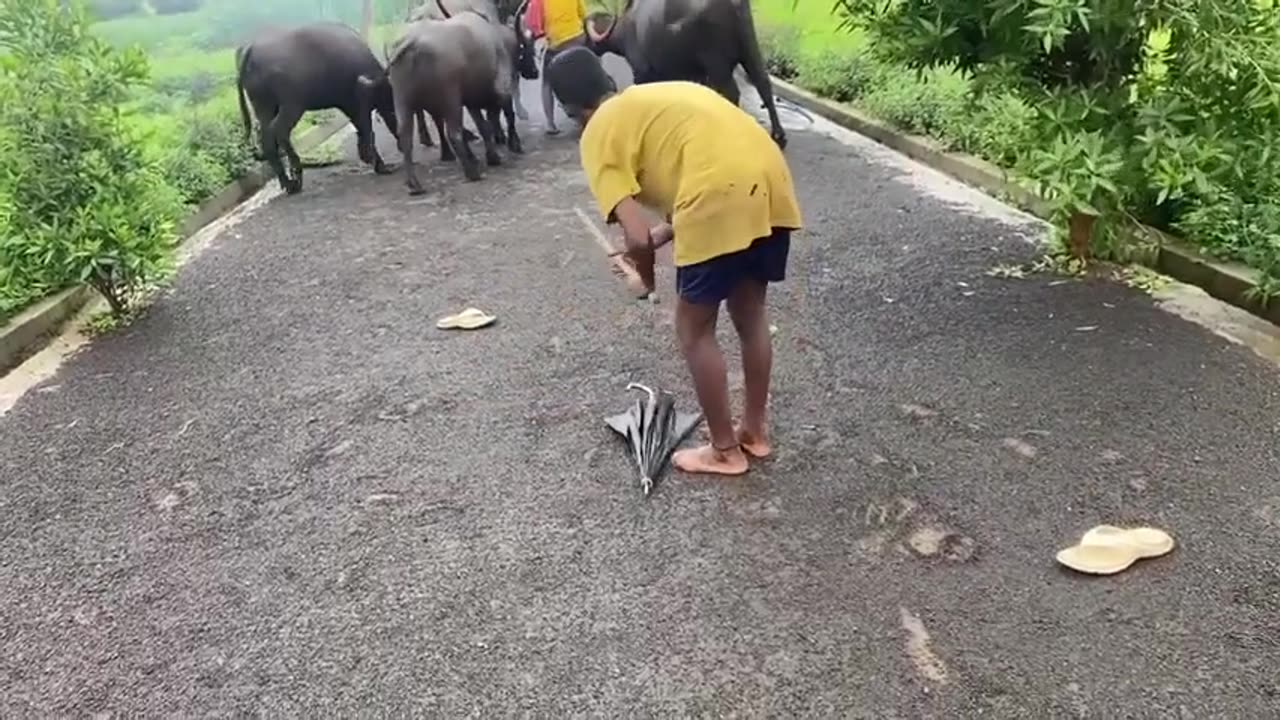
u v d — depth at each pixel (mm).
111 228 5168
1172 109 4438
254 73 7500
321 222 6945
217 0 10602
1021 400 3920
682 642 2811
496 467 3721
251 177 7977
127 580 3232
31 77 5109
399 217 6945
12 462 3996
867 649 2742
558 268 5719
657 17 7559
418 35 7281
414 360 4652
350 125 10477
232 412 4281
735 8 7355
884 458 3605
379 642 2887
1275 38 4383
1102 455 3537
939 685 2607
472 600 3027
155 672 2832
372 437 3994
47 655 2926
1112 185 4363
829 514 3324
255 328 5168
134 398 4477
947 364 4242
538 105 10758
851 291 5059
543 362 4535
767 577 3047
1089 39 4555
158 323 5320
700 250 3182
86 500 3701
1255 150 4414
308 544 3346
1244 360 4105
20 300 5270
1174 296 4750
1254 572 2932
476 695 2674
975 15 4676
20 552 3412
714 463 3568
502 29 8781
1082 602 2861
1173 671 2605
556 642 2840
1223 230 4730
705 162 3150
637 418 3830
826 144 8047
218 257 6324
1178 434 3625
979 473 3482
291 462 3854
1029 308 4715
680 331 3369
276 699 2707
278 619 3006
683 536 3258
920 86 7980
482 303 5285
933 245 5621
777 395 4078
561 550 3227
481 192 7441
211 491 3699
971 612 2854
